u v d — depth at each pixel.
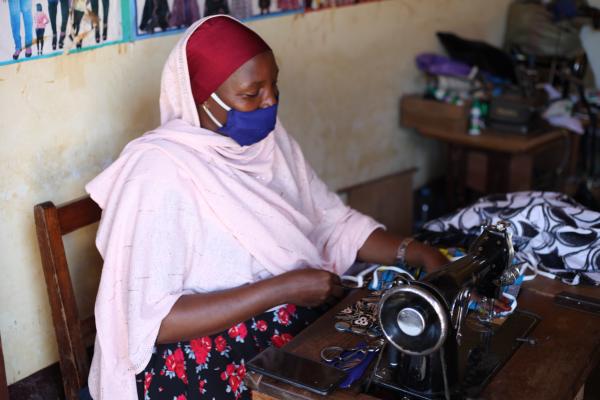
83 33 2.05
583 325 1.59
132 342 1.57
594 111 3.65
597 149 3.89
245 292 1.63
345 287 1.84
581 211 1.90
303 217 1.89
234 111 1.67
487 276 1.49
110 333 1.66
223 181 1.71
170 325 1.58
